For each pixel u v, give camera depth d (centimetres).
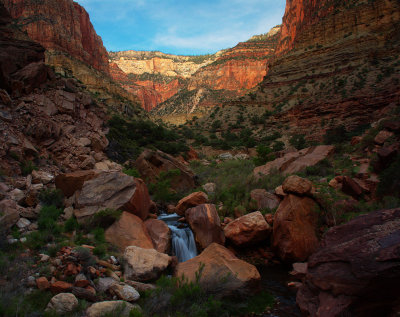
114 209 1084
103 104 5653
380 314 534
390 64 7456
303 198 1175
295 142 6172
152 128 4569
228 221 1325
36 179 1310
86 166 1788
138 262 813
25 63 2119
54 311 576
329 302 583
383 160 1305
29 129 1659
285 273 1015
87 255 776
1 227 834
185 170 2161
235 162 2880
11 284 630
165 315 652
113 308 609
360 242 606
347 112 6550
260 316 725
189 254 1147
